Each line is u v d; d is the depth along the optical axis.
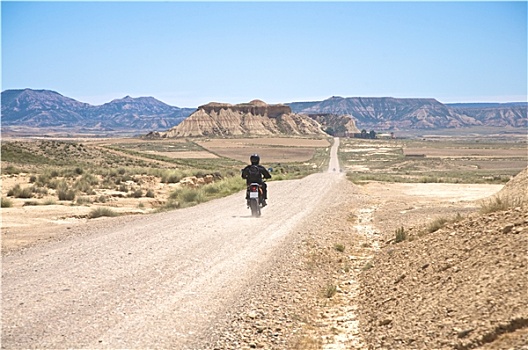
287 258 13.68
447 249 10.66
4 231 17.62
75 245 14.89
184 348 7.46
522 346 5.86
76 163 69.12
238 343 7.80
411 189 38.31
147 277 11.30
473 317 6.97
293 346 7.82
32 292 9.98
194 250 14.35
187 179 46.00
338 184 42.44
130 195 33.84
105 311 8.94
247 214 22.80
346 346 7.82
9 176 40.62
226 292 10.38
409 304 8.55
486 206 13.88
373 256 14.31
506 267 8.09
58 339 7.60
